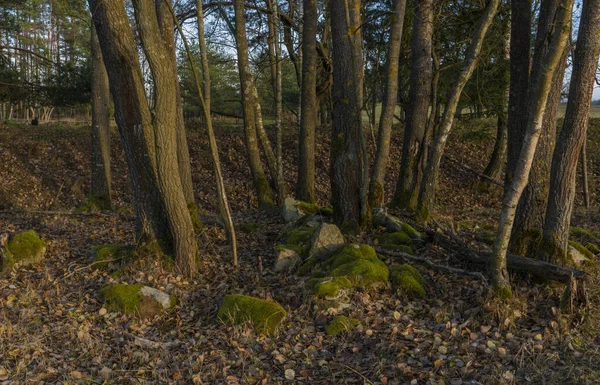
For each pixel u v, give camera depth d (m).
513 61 7.55
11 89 19.31
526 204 7.23
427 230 9.04
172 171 7.53
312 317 6.03
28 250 8.47
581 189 18.78
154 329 6.03
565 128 6.53
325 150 22.34
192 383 4.67
